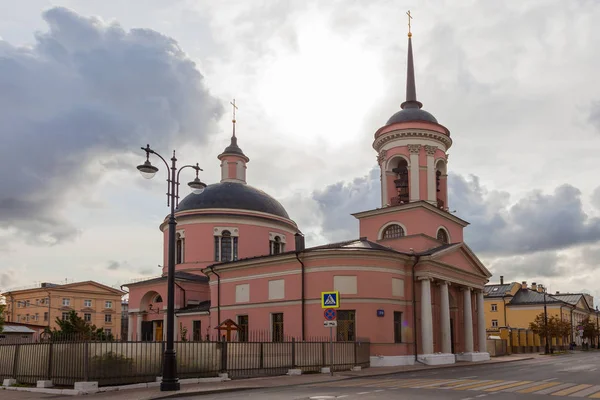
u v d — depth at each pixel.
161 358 21.55
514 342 67.75
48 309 81.19
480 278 43.56
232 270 39.81
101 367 19.73
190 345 22.78
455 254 39.69
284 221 52.56
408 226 39.03
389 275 34.81
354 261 34.22
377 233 40.53
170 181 21.77
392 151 41.69
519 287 92.75
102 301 86.56
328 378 24.33
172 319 19.92
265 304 37.00
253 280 38.22
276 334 36.31
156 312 47.34
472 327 41.78
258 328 37.12
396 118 42.75
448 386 19.45
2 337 53.91
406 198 40.94
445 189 42.66
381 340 33.41
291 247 53.66
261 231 50.81
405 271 36.25
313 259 34.88
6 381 21.61
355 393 17.38
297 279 35.47
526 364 36.44
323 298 25.83
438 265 37.06
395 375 26.41
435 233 40.00
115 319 87.38
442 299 37.81
